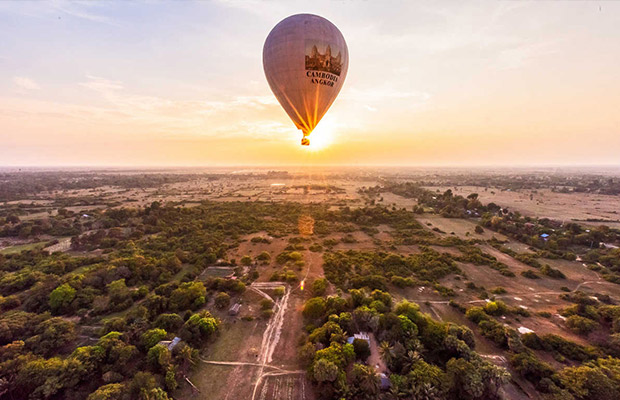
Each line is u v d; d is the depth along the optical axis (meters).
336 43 28.05
